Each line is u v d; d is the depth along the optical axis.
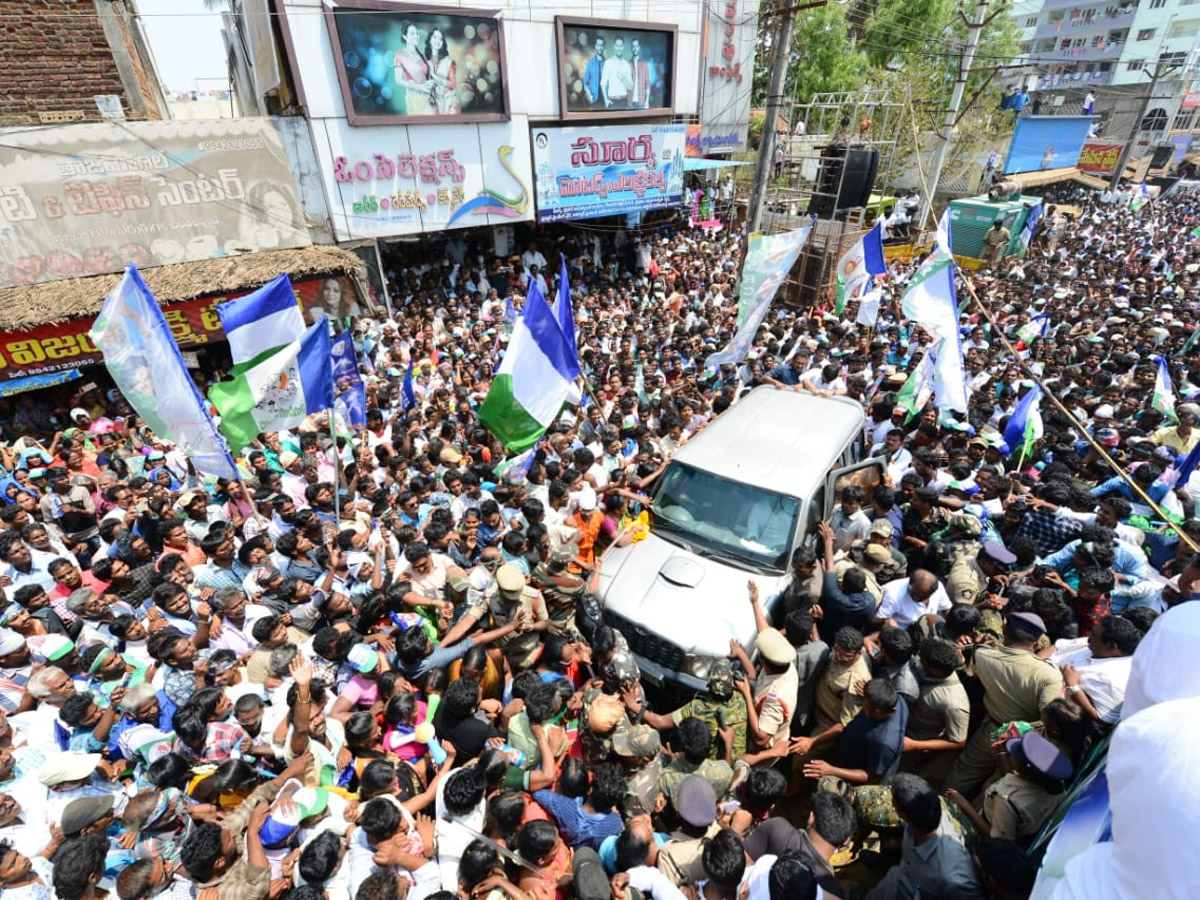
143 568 5.99
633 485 7.00
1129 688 1.57
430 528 5.86
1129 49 57.84
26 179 11.27
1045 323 12.92
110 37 12.79
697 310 16.59
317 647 4.49
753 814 3.60
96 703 4.24
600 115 18.06
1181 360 11.38
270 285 6.85
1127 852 1.28
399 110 14.82
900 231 24.00
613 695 4.35
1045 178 36.75
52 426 11.64
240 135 12.95
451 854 3.46
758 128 36.75
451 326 15.22
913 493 6.37
